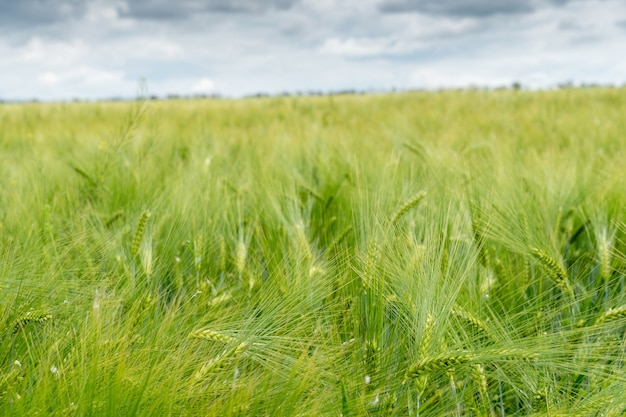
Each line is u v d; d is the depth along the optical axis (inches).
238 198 157.2
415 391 80.4
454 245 101.0
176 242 129.9
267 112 821.9
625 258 116.6
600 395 76.9
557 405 79.9
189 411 68.4
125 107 958.4
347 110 870.4
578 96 989.8
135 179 182.7
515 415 87.4
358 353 84.9
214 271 127.3
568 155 259.0
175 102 1217.4
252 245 144.3
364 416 72.9
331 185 179.2
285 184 175.3
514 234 120.3
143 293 102.8
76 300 93.4
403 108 844.0
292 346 84.7
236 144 338.3
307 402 72.4
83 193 183.3
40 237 116.5
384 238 94.4
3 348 83.4
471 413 83.5
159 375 70.7
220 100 1355.8
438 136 420.8
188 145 326.0
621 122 449.1
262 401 71.8
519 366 85.0
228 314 90.4
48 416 66.2
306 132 359.9
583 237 146.5
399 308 88.2
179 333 82.1
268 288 96.7
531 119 588.1
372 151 227.1
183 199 146.7
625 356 89.0
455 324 89.4
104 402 66.1
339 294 102.9
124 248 127.6
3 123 557.6
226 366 80.5
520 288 108.6
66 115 751.7
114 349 76.9
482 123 534.3
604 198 155.4
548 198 156.1
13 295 90.4
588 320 99.3
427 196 136.3
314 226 158.9
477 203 130.9
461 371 84.8
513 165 192.5
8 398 70.8
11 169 229.8
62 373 71.0
